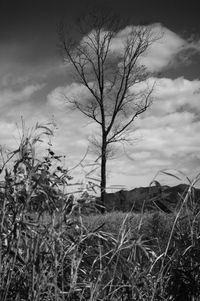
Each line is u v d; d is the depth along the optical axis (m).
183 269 2.97
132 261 2.94
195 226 3.13
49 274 2.53
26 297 2.45
